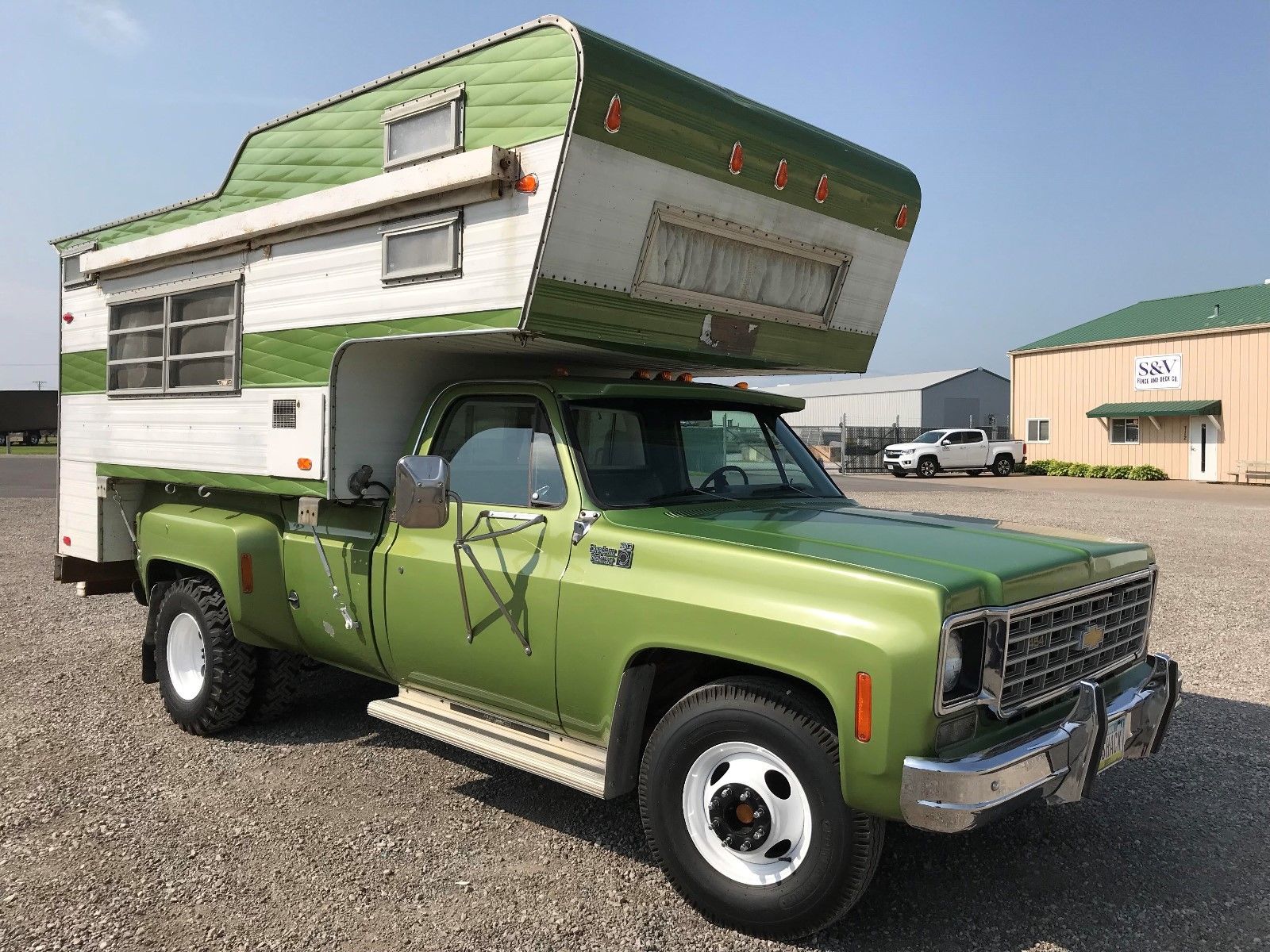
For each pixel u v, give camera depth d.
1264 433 30.72
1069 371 36.72
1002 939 3.43
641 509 4.06
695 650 3.47
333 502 5.05
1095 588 3.68
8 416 48.34
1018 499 23.34
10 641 7.83
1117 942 3.42
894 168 5.35
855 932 3.47
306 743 5.47
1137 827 4.41
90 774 4.91
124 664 7.11
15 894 3.65
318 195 4.73
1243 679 6.79
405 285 4.38
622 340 4.25
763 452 4.98
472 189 4.07
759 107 4.61
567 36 3.79
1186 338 32.75
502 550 4.18
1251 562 12.34
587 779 3.74
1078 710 3.39
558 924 3.49
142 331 6.11
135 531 6.54
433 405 4.80
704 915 3.56
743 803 3.42
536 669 4.00
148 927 3.42
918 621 3.04
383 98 4.51
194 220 5.64
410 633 4.55
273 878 3.80
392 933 3.41
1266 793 4.79
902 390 55.75
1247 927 3.53
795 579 3.32
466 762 5.20
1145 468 33.28
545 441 4.21
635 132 3.96
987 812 2.99
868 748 3.05
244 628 5.22
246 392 5.25
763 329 4.93
